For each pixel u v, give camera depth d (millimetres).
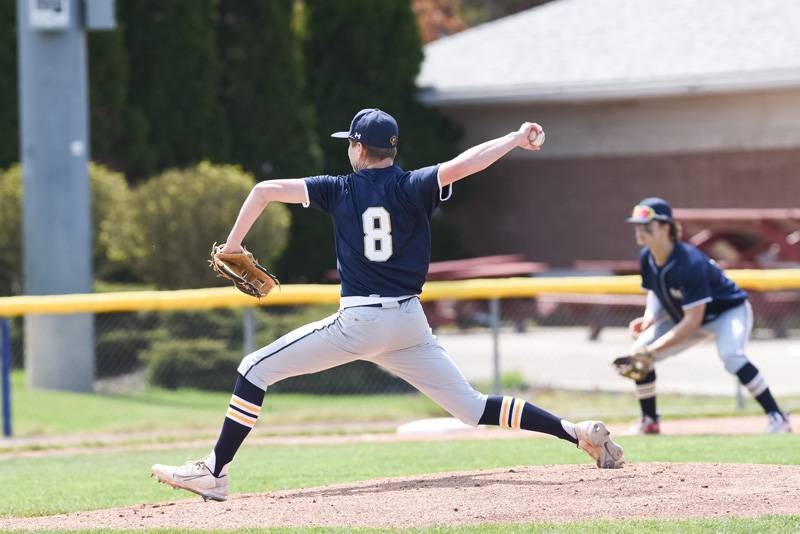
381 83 74625
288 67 71188
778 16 76750
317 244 71688
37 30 49156
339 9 74375
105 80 63625
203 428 41531
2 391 40719
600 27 81188
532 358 55188
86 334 49219
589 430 22156
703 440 31484
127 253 55938
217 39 70688
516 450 31312
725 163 72812
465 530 17922
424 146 75438
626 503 19766
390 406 44594
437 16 113000
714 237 68375
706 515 18812
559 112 77125
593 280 41531
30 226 49500
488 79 77188
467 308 65875
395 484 22312
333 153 75250
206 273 55781
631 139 75312
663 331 33938
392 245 20234
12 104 60812
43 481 28484
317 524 18969
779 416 33719
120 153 65062
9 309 39969
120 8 66938
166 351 49406
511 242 78750
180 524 19500
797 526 17797
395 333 20453
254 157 70750
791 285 41156
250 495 22391
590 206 76562
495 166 79062
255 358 21047
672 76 71438
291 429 40625
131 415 43375
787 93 71062
